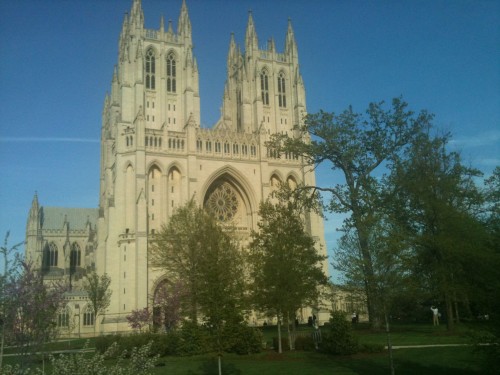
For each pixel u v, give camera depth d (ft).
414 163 247.91
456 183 242.17
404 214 231.71
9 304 99.55
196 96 484.74
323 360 161.38
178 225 322.55
